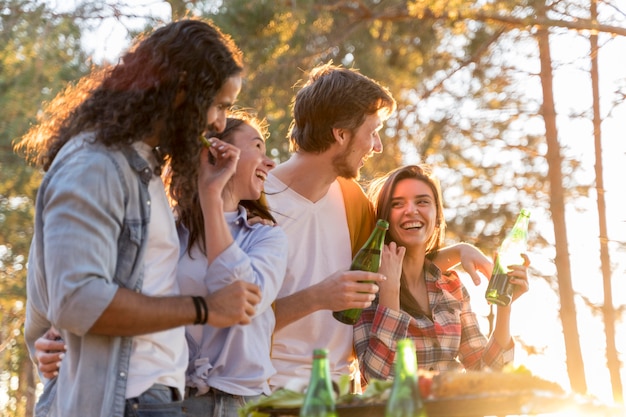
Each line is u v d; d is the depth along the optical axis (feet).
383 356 12.82
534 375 8.29
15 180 29.84
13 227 30.91
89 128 9.30
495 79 30.37
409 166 13.80
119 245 9.18
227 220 11.36
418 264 13.70
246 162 11.47
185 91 9.37
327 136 13.15
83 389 9.09
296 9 27.94
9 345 39.55
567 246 28.60
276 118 29.60
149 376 9.32
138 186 9.27
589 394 8.39
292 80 29.27
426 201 13.61
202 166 10.51
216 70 9.45
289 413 8.74
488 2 25.99
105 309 8.79
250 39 28.73
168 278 9.62
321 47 29.37
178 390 9.61
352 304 12.00
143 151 9.42
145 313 8.96
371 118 13.29
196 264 10.80
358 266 12.96
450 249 14.12
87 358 9.12
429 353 13.20
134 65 9.48
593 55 27.27
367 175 30.53
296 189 13.35
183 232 11.02
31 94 27.07
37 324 10.03
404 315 12.89
